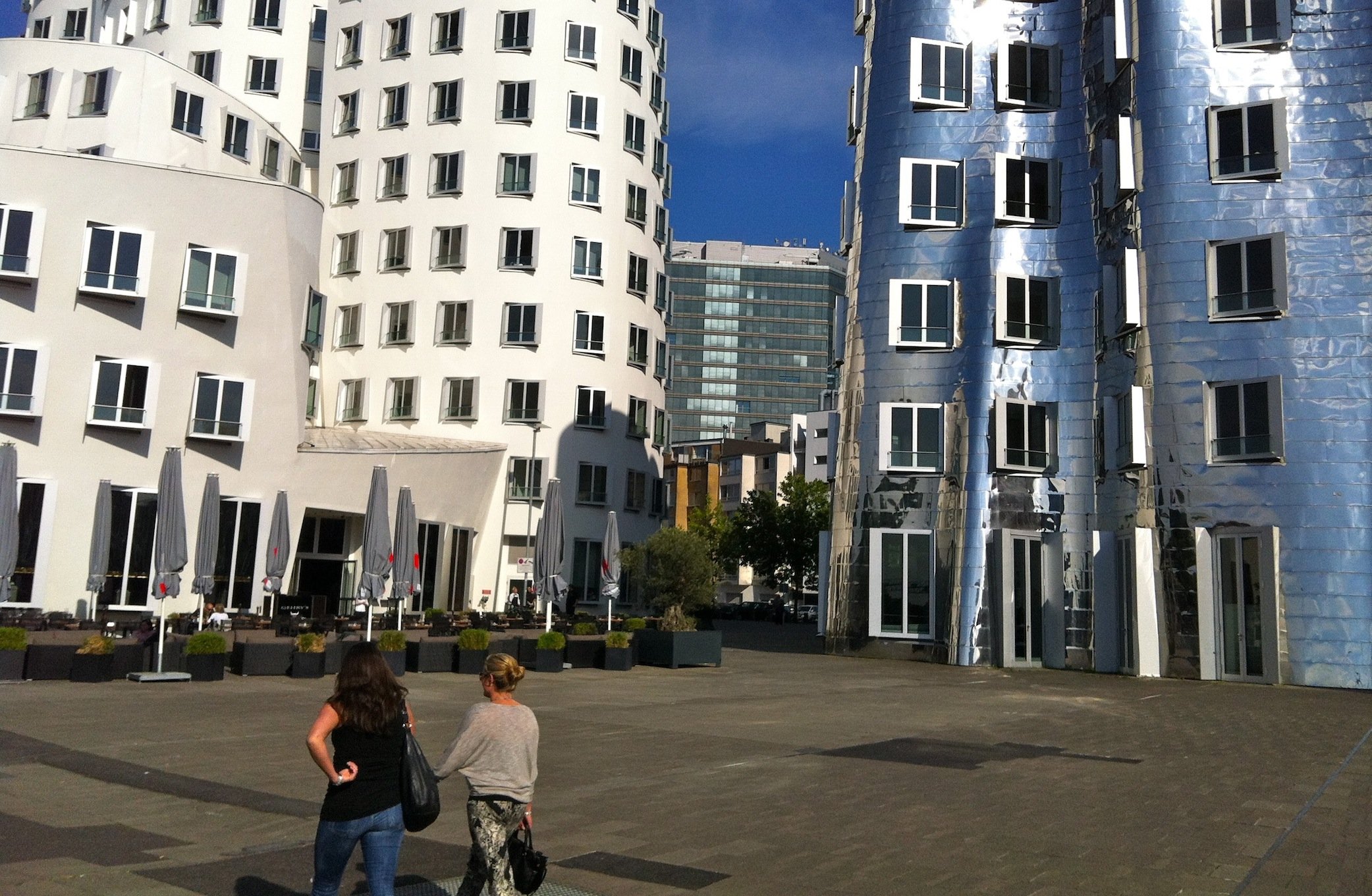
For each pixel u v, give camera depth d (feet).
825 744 48.34
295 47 197.06
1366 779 40.88
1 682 65.51
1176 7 104.88
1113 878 25.38
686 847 27.99
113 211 115.24
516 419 177.68
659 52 208.44
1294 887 24.79
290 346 126.41
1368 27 99.09
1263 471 95.96
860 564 115.55
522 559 170.50
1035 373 111.96
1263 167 99.96
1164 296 101.81
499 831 19.54
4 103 149.28
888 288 118.01
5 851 25.89
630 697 68.28
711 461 419.33
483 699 64.64
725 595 385.50
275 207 124.26
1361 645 90.38
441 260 181.06
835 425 128.67
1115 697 77.77
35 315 111.34
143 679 68.44
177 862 25.58
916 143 118.83
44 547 109.29
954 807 33.76
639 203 194.29
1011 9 118.52
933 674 96.02
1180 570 98.22
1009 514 110.11
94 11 206.59
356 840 17.95
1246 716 65.62
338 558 144.46
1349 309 95.55
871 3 128.16
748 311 620.08
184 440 118.42
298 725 50.37
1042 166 114.93
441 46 185.98
